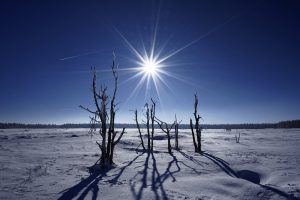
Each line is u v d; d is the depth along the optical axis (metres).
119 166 18.38
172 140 51.03
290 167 18.23
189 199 10.29
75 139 49.56
